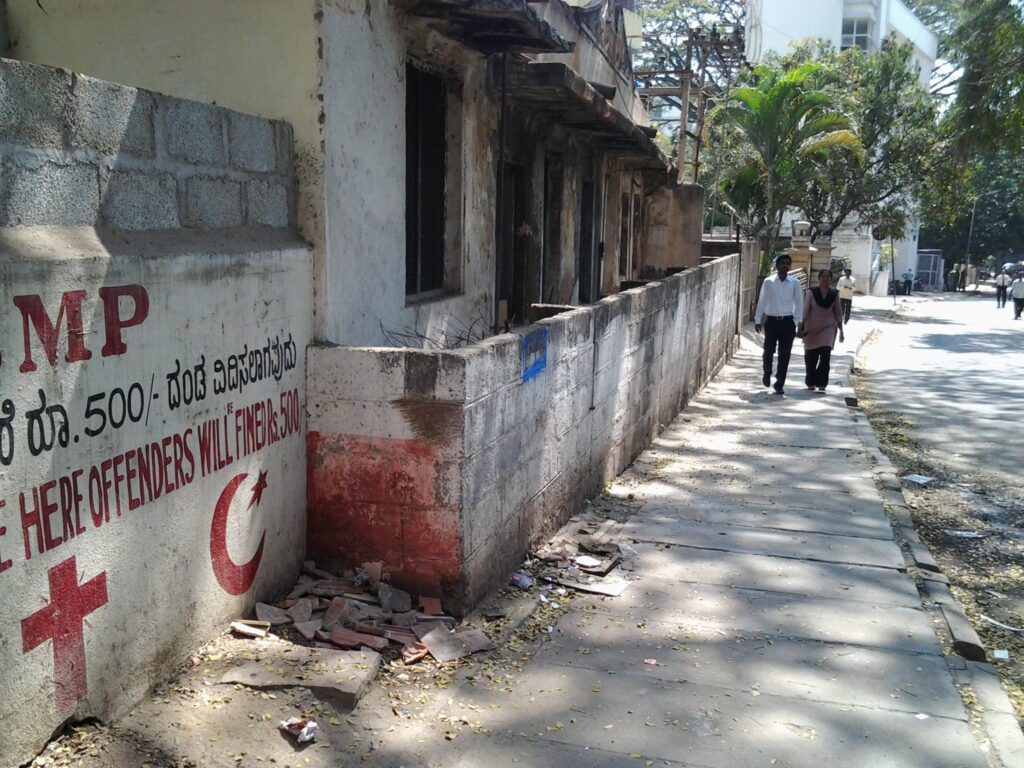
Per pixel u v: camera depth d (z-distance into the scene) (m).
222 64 4.98
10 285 2.94
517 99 8.39
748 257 22.73
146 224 3.73
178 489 3.86
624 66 15.27
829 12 45.31
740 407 12.23
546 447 6.19
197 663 4.00
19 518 3.01
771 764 3.72
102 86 3.45
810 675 4.54
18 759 3.06
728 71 24.95
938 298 46.41
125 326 3.49
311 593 4.78
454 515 4.79
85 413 3.29
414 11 5.84
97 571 3.39
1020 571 6.73
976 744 3.94
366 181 5.46
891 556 6.38
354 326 5.38
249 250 4.35
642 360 9.16
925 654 4.83
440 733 3.81
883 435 11.41
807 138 25.31
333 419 4.89
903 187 32.84
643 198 17.83
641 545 6.51
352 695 3.85
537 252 9.75
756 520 7.19
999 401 14.00
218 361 4.12
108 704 3.48
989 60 19.58
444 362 4.69
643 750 3.78
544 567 5.86
